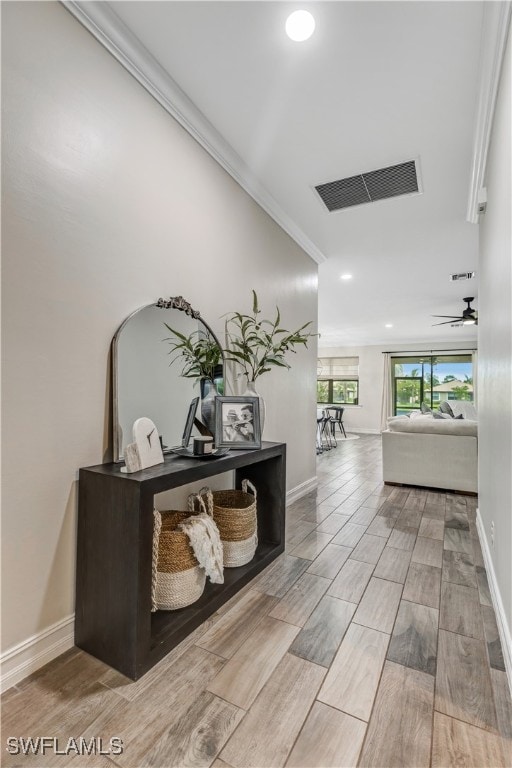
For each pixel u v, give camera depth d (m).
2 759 1.08
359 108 2.20
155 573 1.63
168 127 2.09
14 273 1.34
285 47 1.81
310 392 4.16
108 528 1.47
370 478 4.76
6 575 1.33
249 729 1.19
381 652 1.55
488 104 2.00
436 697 1.32
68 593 1.54
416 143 2.50
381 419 10.40
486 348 2.56
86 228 1.62
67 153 1.54
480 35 1.71
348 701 1.30
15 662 1.35
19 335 1.36
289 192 3.08
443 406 6.31
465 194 3.10
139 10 1.64
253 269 3.00
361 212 3.40
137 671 1.38
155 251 2.00
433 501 3.74
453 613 1.83
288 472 3.63
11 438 1.34
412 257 4.44
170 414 2.09
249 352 2.67
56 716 1.22
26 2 1.39
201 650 1.55
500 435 1.85
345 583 2.10
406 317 7.55
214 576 1.77
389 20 1.67
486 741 1.16
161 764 1.08
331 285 5.54
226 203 2.63
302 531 2.89
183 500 2.26
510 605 1.44
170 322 2.10
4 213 1.31
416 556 2.46
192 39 1.77
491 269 2.21
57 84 1.50
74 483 1.56
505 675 1.43
